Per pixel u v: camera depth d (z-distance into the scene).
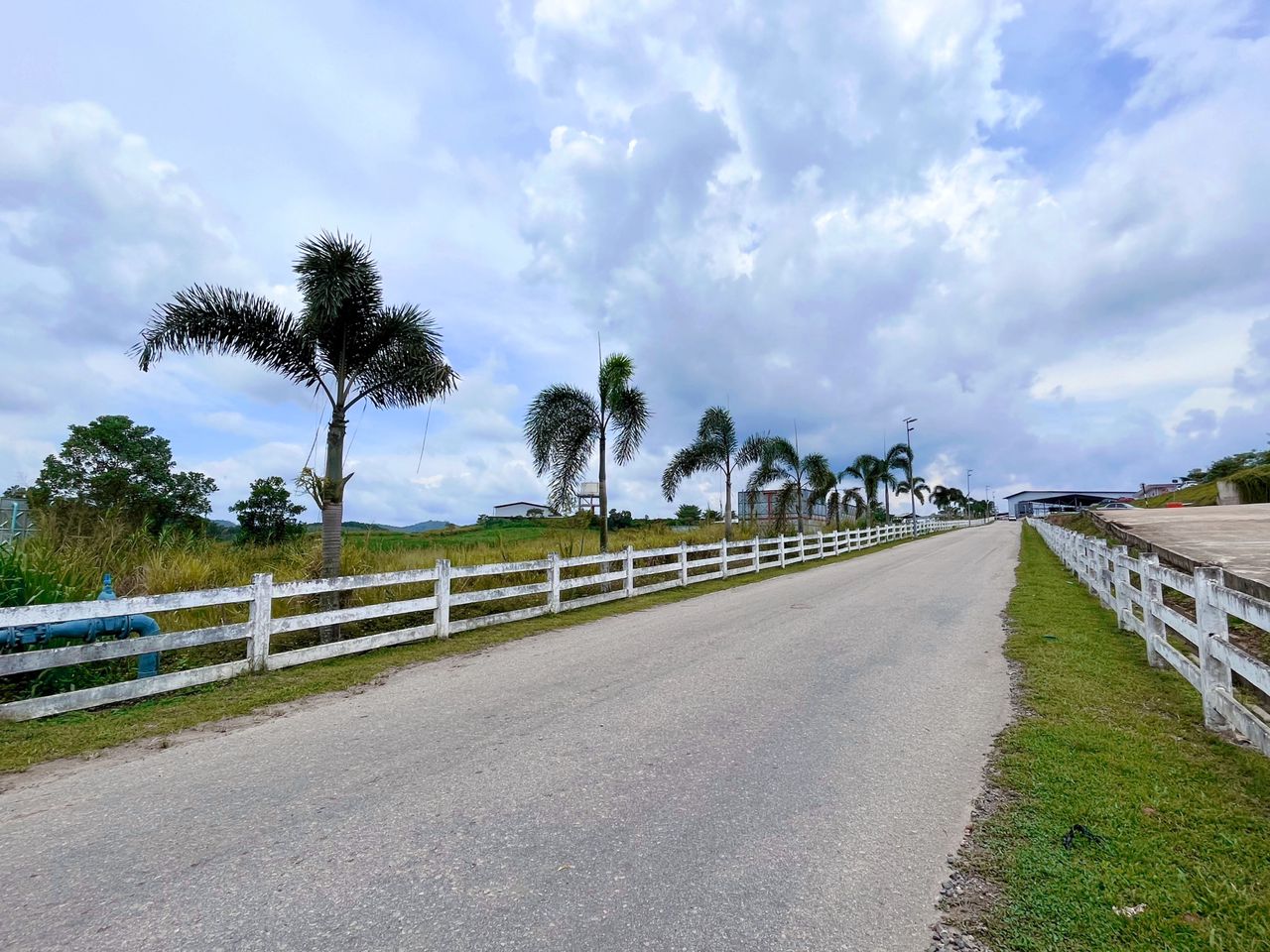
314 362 9.82
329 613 7.92
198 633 6.59
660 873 2.89
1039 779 3.86
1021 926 2.51
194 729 5.18
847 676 6.40
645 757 4.31
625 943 2.41
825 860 3.00
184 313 9.00
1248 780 3.80
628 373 17.34
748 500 33.25
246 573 11.35
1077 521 40.41
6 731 5.11
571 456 16.83
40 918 2.61
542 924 2.53
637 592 14.23
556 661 7.43
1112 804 3.52
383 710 5.61
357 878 2.88
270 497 27.39
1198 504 43.22
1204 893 2.69
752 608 11.53
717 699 5.65
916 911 2.61
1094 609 10.38
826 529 36.69
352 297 9.48
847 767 4.12
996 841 3.16
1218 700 4.47
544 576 14.10
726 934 2.46
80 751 4.68
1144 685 5.91
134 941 2.45
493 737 4.78
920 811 3.49
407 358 10.03
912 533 45.81
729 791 3.76
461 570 9.70
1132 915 2.56
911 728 4.85
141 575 10.05
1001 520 108.31
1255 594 6.91
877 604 11.46
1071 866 2.93
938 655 7.29
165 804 3.71
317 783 3.97
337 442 9.79
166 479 30.02
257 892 2.78
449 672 7.07
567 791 3.78
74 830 3.39
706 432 23.27
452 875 2.89
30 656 5.39
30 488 12.77
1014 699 5.57
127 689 5.90
